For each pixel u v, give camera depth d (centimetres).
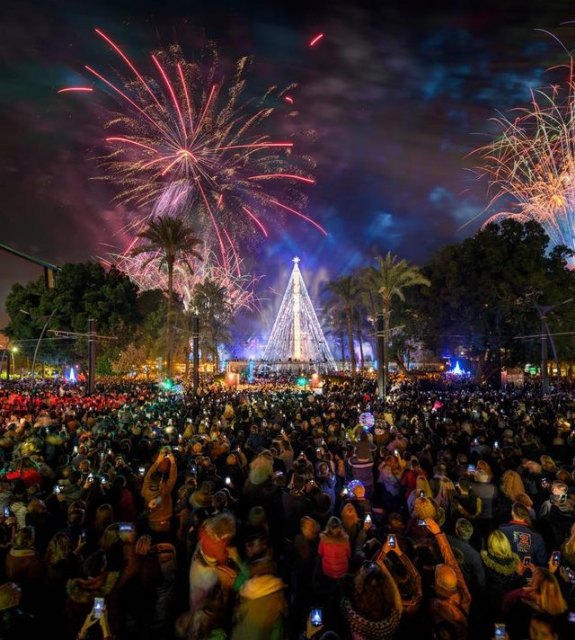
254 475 832
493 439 1491
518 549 626
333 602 541
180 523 755
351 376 6925
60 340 6322
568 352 5147
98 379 6266
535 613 455
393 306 5822
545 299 4984
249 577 441
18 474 947
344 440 1348
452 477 992
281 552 757
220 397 3188
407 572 511
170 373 4559
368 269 5009
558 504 740
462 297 5116
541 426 1641
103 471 969
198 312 7419
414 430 1544
